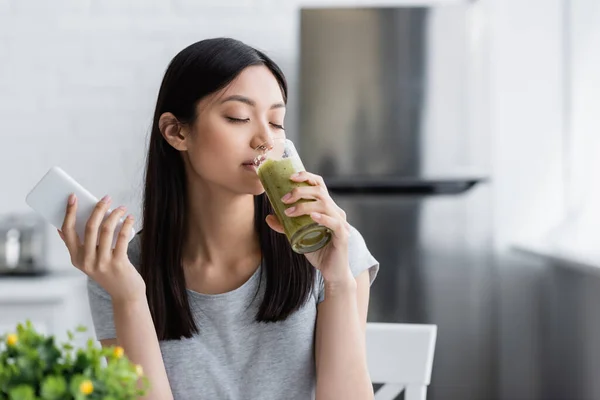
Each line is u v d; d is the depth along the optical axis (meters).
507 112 3.81
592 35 3.41
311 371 1.39
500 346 3.79
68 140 3.76
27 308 3.16
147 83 3.77
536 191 3.79
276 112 1.32
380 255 3.39
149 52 3.77
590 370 2.95
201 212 1.39
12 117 3.76
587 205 3.46
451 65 3.38
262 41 3.75
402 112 3.38
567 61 3.73
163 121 1.35
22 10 3.76
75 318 3.25
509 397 3.79
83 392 0.72
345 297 1.32
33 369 0.77
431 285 3.38
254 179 1.30
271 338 1.37
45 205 1.19
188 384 1.36
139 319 1.25
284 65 3.73
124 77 3.77
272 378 1.37
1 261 3.37
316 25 3.39
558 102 3.79
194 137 1.32
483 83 3.38
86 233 1.19
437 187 3.39
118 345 1.25
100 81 3.77
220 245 1.39
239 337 1.37
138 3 3.76
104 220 1.20
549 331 3.60
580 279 3.10
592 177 3.40
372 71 3.38
